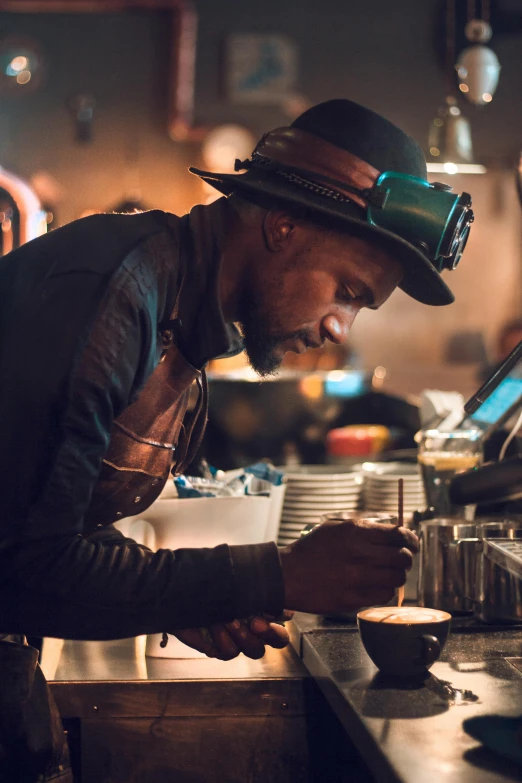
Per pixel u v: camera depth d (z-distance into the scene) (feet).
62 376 2.78
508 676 3.44
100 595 2.82
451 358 17.70
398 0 17.52
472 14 17.07
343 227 3.27
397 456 7.67
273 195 3.19
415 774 2.50
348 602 3.06
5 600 2.81
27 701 3.37
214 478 5.34
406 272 3.50
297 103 17.47
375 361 17.75
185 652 4.14
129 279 2.98
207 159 17.29
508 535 4.29
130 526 4.26
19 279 3.00
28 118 17.15
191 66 17.31
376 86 17.61
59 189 17.19
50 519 2.77
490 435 5.75
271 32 17.53
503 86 17.37
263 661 4.15
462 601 4.27
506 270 17.76
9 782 3.34
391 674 3.38
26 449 2.75
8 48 17.12
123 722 3.74
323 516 4.74
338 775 3.77
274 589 2.98
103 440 2.90
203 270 3.28
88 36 17.20
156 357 3.22
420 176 3.48
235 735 3.77
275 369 3.52
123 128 17.26
